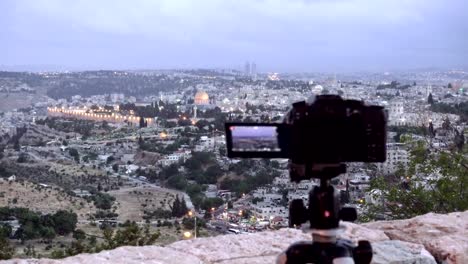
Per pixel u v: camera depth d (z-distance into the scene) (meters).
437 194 10.28
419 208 10.42
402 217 10.50
